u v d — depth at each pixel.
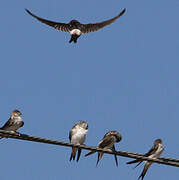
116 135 16.14
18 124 16.64
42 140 12.38
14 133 12.26
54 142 12.46
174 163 13.28
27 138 12.31
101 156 16.09
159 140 16.56
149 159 13.16
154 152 16.33
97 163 15.94
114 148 16.22
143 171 16.00
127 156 13.09
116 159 14.18
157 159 13.18
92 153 13.88
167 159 13.48
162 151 16.41
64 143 12.55
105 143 16.02
